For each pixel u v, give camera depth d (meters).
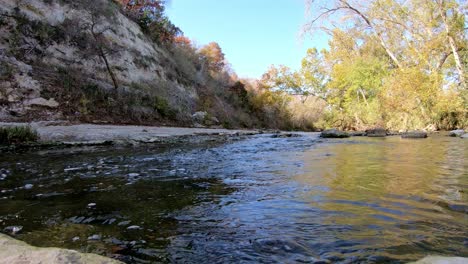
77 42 15.27
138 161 5.16
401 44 19.94
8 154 5.77
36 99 11.27
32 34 13.44
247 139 11.63
